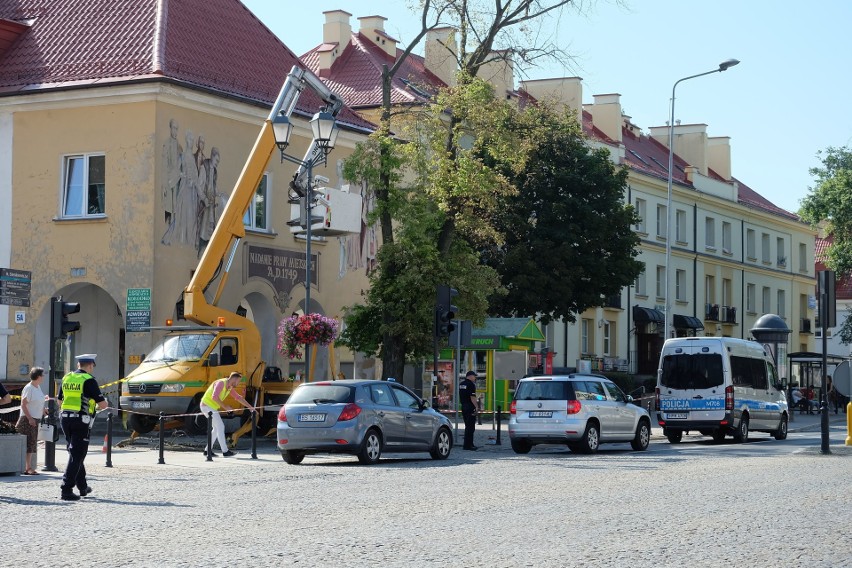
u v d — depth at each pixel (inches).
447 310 1219.9
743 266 3272.6
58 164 1408.7
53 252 1407.5
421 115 1425.9
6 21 1480.1
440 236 1455.5
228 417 1166.3
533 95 2598.4
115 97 1379.2
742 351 1425.9
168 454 1075.3
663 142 3245.6
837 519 547.8
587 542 467.8
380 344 1494.8
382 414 979.9
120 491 708.7
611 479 790.5
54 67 1434.5
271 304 1520.7
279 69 1621.6
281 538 480.7
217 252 1222.9
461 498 650.2
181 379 1147.9
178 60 1421.0
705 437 1560.0
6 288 926.4
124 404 1161.4
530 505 610.9
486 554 434.9
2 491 709.9
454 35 1489.9
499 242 1482.5
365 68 2137.1
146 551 443.8
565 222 2038.6
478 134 1423.5
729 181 3228.3
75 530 510.0
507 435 1444.4
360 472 869.8
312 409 954.1
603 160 2086.6
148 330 1295.5
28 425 864.9
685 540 474.0
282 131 1134.4
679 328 2893.7
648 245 2765.7
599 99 2778.1
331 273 1632.6
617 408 1192.8
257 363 1213.7
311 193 1156.5
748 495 667.4
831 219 2920.8
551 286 2003.0
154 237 1354.6
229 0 1643.7
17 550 447.5
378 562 415.5
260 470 894.4
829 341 3821.4
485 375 1720.0
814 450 1152.8
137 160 1365.7
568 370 2206.0
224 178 1459.2
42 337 1423.5
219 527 518.9
